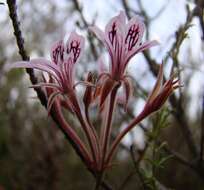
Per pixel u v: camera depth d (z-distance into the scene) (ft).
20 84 1.01
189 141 0.54
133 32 0.31
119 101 0.36
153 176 0.37
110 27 0.31
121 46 0.31
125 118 0.61
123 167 0.95
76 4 0.55
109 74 0.31
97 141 0.34
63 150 0.94
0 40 0.98
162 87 0.33
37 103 1.03
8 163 0.98
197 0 0.50
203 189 0.59
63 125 0.34
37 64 0.31
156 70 0.51
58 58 0.32
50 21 0.95
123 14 0.31
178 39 0.42
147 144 0.40
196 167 0.51
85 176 1.05
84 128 0.33
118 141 0.34
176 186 0.86
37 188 0.89
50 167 0.90
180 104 0.52
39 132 0.95
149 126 0.60
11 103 1.01
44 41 0.95
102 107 0.32
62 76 0.32
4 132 1.02
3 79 0.99
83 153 0.34
